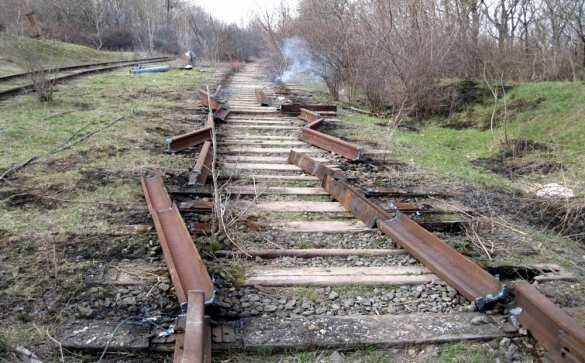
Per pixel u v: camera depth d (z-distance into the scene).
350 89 15.93
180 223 4.45
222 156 7.78
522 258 4.51
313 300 3.61
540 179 7.94
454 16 15.81
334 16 16.44
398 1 14.02
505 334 3.18
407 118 13.46
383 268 4.14
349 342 3.05
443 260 4.14
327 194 6.12
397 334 3.15
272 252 4.33
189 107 12.23
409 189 6.52
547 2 16.86
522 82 14.61
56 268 3.79
